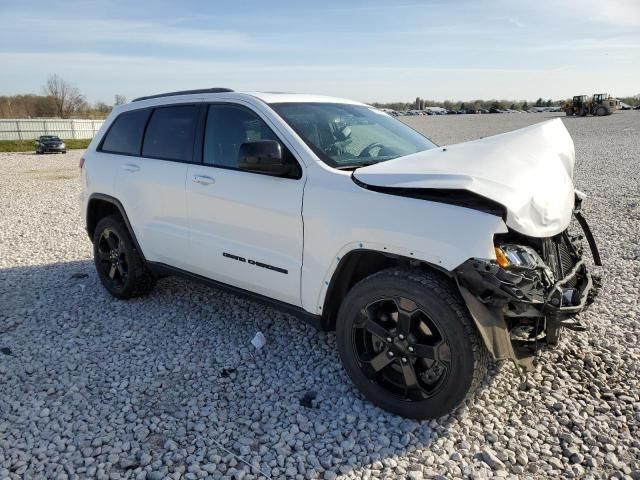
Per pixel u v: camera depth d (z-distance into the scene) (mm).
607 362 3643
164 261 4484
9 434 2947
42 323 4508
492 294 2682
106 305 4906
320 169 3271
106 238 5027
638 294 4883
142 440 2893
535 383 3410
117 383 3506
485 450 2766
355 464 2699
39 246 7305
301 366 3695
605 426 2953
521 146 3379
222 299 4973
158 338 4188
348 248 3078
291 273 3418
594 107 51719
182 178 4094
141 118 4707
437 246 2725
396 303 2951
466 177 2756
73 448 2818
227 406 3232
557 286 2852
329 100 4266
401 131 4316
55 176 19719
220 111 4000
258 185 3537
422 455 2744
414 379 2957
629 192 10539
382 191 2965
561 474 2621
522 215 2723
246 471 2646
